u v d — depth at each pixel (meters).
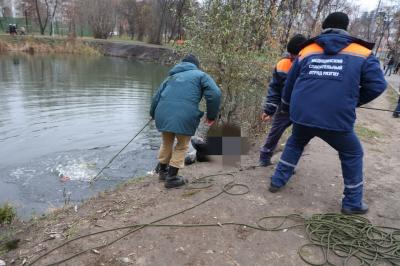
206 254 3.15
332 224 3.62
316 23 12.09
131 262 3.04
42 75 20.66
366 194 4.41
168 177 4.48
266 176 4.86
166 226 3.56
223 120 7.54
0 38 36.88
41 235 3.52
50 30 51.25
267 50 7.61
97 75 22.17
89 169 6.92
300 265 3.04
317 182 4.68
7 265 3.06
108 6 47.78
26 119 10.57
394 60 25.34
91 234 3.45
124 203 4.11
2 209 4.33
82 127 9.97
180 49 7.94
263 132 7.33
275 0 7.82
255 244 3.30
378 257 3.16
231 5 7.18
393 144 6.91
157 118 4.26
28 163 7.20
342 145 3.71
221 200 4.11
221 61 7.16
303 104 3.65
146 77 22.58
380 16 28.03
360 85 3.52
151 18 45.09
